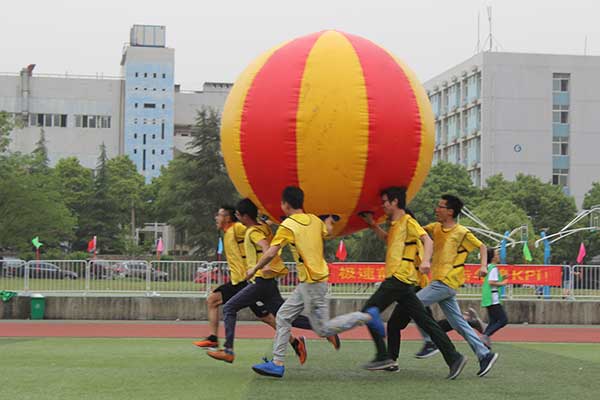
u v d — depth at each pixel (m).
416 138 9.77
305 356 10.73
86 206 75.44
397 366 10.55
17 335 16.91
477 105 77.25
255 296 10.31
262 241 10.27
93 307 21.67
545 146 75.69
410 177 9.91
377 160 9.50
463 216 52.16
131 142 104.50
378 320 10.02
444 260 10.48
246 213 10.37
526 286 23.00
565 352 14.10
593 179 76.25
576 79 76.06
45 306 21.56
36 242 25.22
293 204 9.52
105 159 77.38
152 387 9.22
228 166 10.32
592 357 13.23
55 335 16.92
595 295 23.05
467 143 79.94
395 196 9.74
